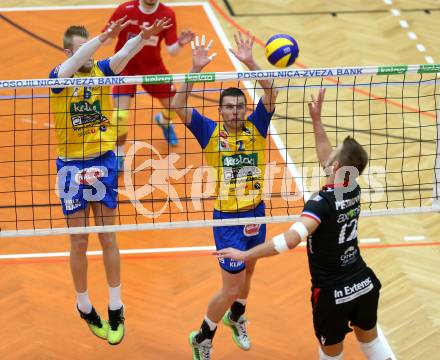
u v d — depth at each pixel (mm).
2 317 22188
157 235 26109
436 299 23391
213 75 18625
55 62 35406
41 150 29812
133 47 19359
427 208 20891
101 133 19938
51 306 22719
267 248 16656
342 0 42781
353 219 17344
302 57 36812
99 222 20125
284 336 21906
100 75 19641
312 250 17438
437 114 21688
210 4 41656
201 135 19391
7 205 26797
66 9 40281
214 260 25016
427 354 21234
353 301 17453
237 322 21234
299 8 41719
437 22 41094
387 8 42156
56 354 20906
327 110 32688
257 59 36375
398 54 37719
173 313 22656
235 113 18859
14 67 34844
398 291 23672
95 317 20875
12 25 38438
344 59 36844
